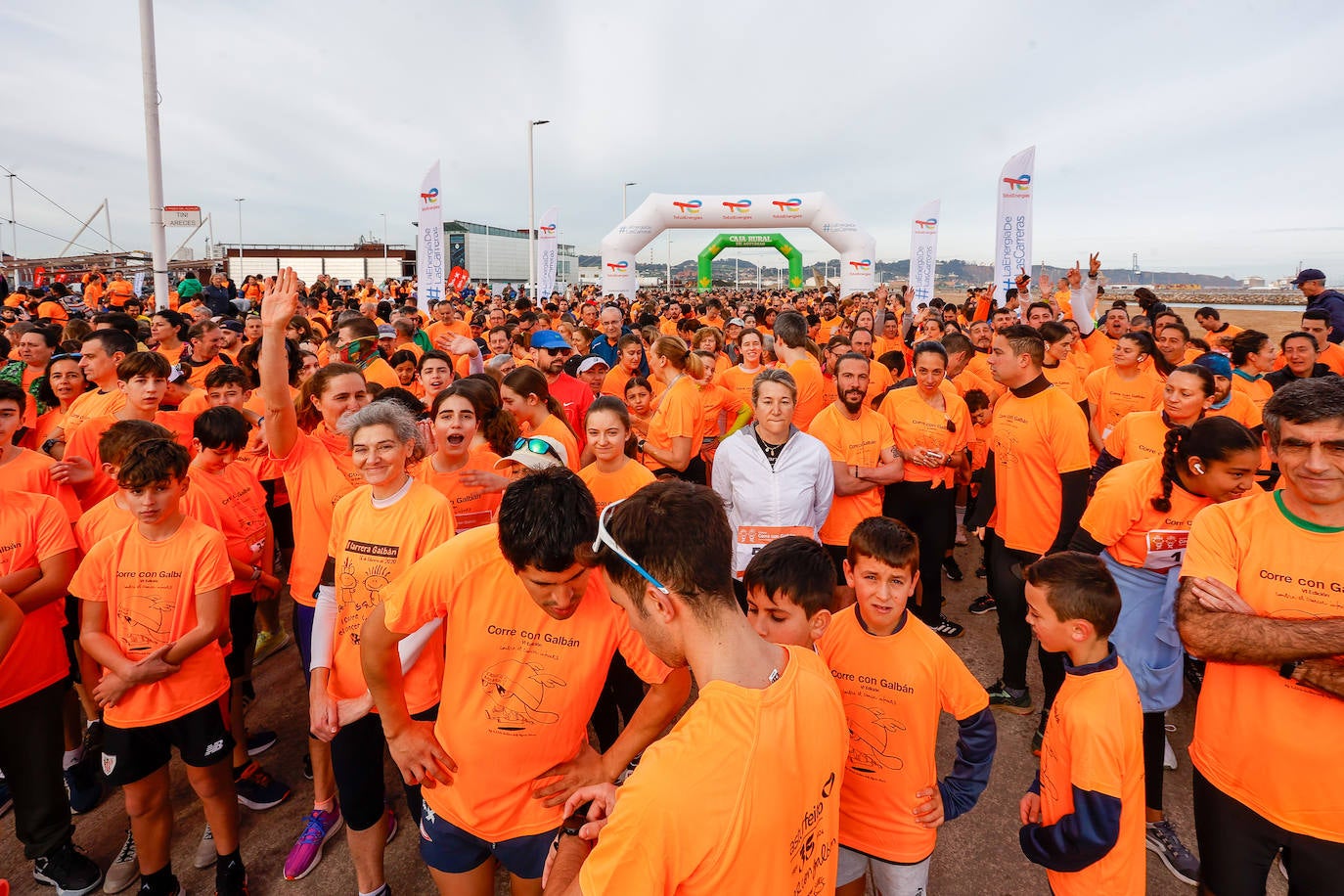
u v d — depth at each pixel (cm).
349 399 342
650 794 102
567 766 192
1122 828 198
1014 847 304
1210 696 212
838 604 330
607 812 151
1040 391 382
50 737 273
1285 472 191
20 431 482
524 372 392
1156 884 284
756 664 118
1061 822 201
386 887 261
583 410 554
